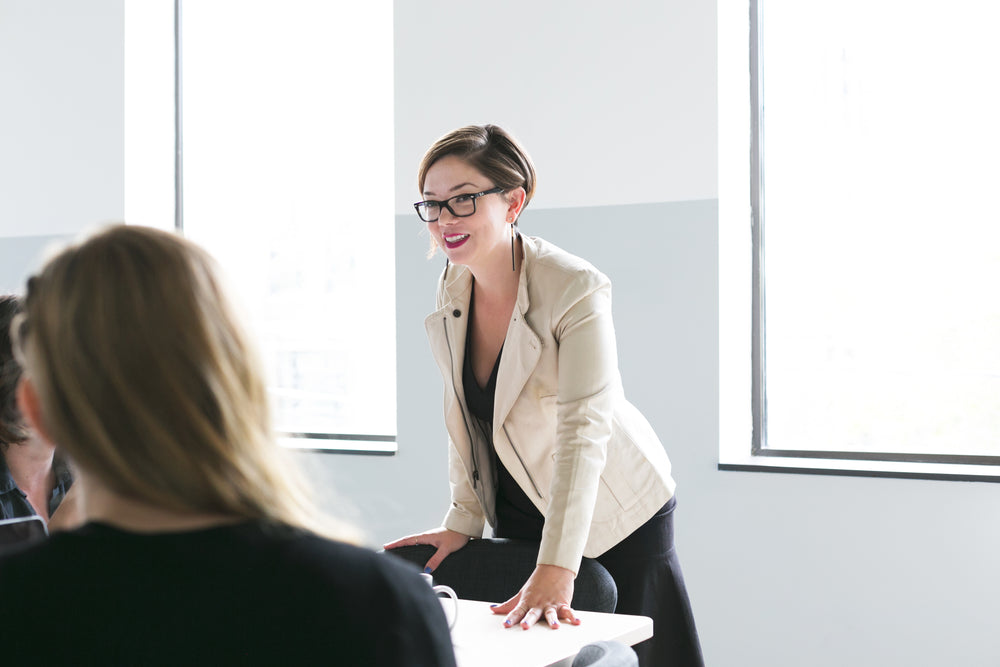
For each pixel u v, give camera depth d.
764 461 3.34
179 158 4.57
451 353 2.05
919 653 3.11
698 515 3.35
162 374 0.69
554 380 1.96
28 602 0.69
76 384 0.68
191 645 0.68
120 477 0.69
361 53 4.48
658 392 3.39
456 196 1.90
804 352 3.57
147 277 0.71
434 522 3.70
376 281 4.52
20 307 1.62
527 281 1.96
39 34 4.48
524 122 3.59
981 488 3.04
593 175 3.49
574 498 1.77
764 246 3.56
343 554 0.73
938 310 3.46
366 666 0.70
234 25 4.62
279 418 0.79
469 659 1.38
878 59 3.50
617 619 1.61
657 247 3.40
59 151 4.45
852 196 3.53
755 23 3.52
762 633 3.28
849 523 3.18
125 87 4.35
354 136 4.51
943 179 3.45
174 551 0.69
